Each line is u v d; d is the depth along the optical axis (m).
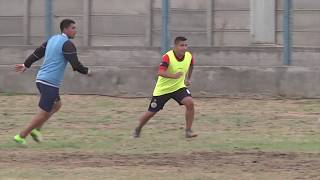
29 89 61.97
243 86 58.56
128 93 60.31
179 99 40.62
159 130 44.88
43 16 66.69
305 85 57.53
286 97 57.84
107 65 63.78
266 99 57.75
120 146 38.19
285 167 31.12
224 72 58.81
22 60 64.75
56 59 36.59
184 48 39.56
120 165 31.70
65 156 34.44
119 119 49.78
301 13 62.22
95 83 60.84
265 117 50.12
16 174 29.30
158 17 64.75
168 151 36.19
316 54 60.06
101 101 57.97
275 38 63.19
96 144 38.94
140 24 65.19
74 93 61.16
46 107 37.03
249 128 45.75
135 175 29.02
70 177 28.64
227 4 63.81
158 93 40.28
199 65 61.97
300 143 39.19
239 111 52.75
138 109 54.19
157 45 64.88
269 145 38.38
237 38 63.84
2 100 58.62
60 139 40.97
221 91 58.91
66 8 66.19
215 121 48.66
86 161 32.88
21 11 67.19
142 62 63.19
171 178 28.34
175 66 39.50
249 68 58.44
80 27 66.19
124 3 65.38
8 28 67.56
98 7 65.94
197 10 64.25
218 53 61.72
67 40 36.50
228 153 35.41
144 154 35.12
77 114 52.00
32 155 34.72
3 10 67.62
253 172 29.86
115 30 65.75
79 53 64.19
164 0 62.59
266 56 60.84
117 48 63.59
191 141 40.06
